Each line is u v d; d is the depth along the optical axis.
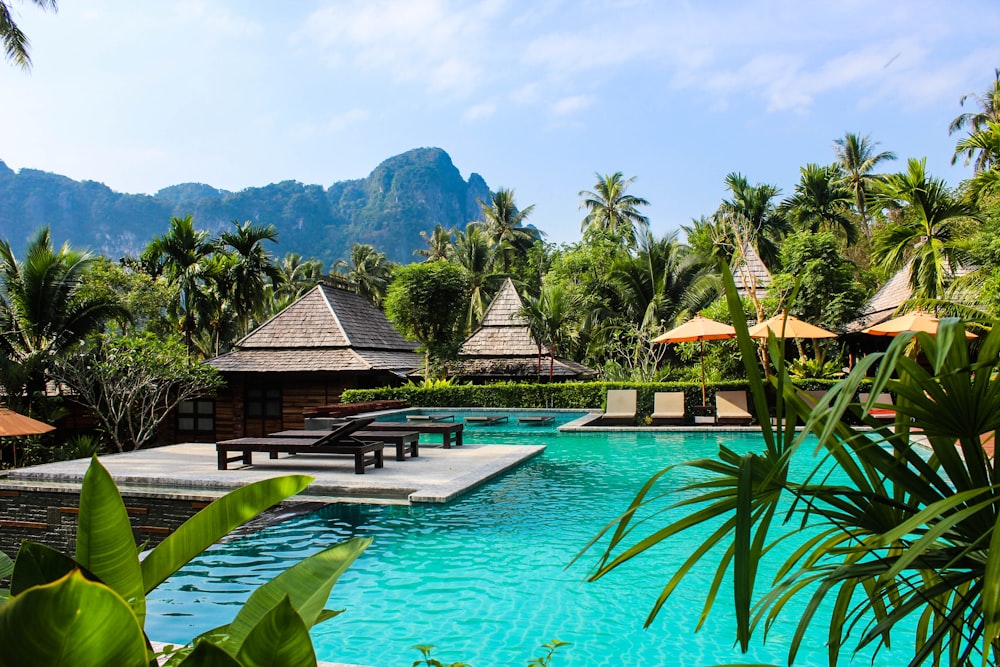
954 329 1.38
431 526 9.11
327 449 12.03
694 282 30.03
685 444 17.08
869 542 2.04
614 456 15.23
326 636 5.71
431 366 27.22
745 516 1.50
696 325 19.80
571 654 5.32
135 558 1.56
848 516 1.95
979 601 1.85
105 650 1.11
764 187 39.94
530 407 23.58
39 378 21.97
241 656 1.31
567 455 15.43
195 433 27.84
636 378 26.78
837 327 25.58
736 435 18.36
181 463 13.49
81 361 21.47
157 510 10.80
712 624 5.82
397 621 6.01
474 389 23.92
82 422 26.17
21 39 20.00
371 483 10.80
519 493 11.10
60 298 22.66
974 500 1.77
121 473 12.08
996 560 1.43
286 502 10.30
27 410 20.86
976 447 1.74
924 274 20.67
